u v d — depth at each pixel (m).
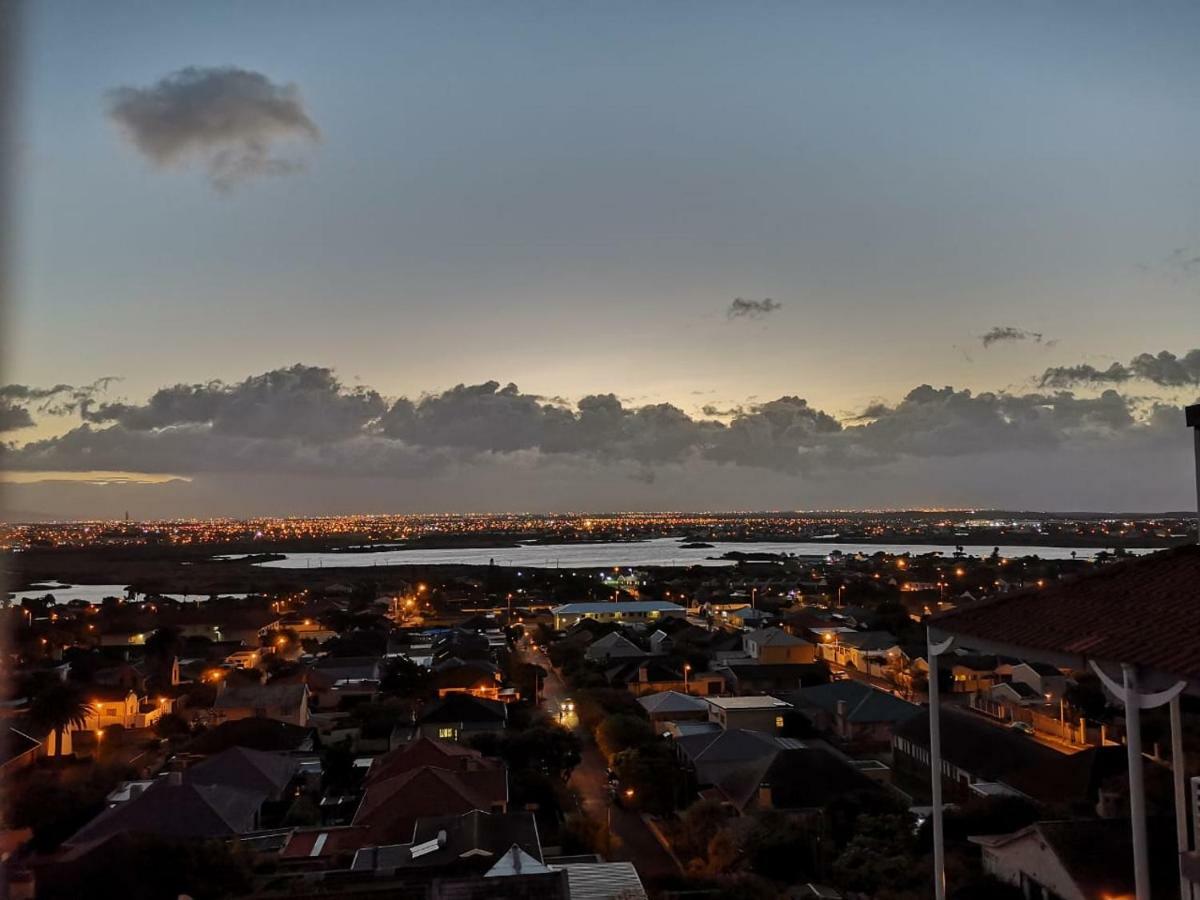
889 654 67.69
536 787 35.53
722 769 38.16
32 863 25.67
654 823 34.28
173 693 59.75
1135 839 8.27
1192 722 33.94
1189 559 10.13
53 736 46.50
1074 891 19.38
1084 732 43.97
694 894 24.36
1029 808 28.06
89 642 82.38
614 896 21.41
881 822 28.84
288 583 158.38
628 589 138.12
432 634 90.81
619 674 64.12
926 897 21.88
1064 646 8.94
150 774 40.66
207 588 157.75
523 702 59.53
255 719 46.50
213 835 29.05
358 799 36.69
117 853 23.80
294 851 27.59
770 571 162.25
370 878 23.31
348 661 69.06
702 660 68.31
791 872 27.00
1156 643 8.14
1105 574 10.47
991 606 10.87
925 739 39.75
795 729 48.59
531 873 19.34
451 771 33.22
